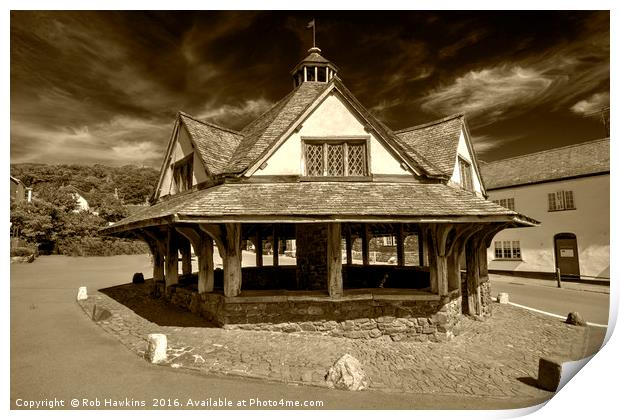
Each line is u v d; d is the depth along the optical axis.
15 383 4.98
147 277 17.34
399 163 8.41
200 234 8.38
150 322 8.02
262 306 7.40
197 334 7.11
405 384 5.36
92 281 15.60
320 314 7.38
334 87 8.59
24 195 31.45
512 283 17.72
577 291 15.34
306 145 8.53
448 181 8.68
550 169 19.23
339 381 5.10
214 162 8.98
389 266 11.80
